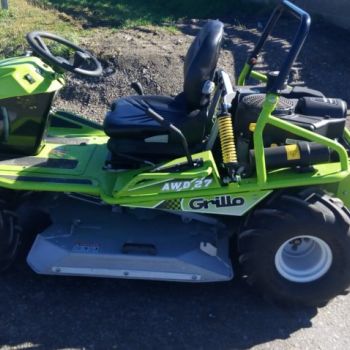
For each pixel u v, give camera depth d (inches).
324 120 84.6
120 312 85.2
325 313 87.3
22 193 92.4
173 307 86.7
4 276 90.8
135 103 94.3
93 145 98.7
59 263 85.1
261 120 77.5
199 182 81.7
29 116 90.3
